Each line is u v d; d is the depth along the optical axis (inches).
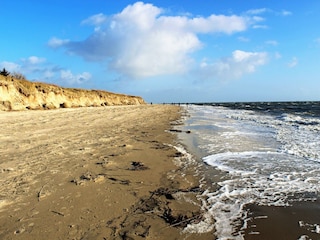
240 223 189.9
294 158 387.5
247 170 325.4
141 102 4362.7
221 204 222.5
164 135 578.6
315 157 392.8
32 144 423.8
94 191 238.2
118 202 217.5
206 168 331.6
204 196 239.5
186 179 285.6
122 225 180.5
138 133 589.3
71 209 201.6
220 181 282.7
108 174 285.7
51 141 452.8
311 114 1587.1
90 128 644.1
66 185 249.1
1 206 204.2
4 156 345.7
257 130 716.0
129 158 358.6
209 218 196.2
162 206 213.3
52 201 214.4
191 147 463.5
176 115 1279.5
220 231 177.8
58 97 1781.5
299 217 200.5
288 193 250.1
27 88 1462.8
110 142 462.6
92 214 194.7
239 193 248.7
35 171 286.0
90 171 291.6
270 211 210.7
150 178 282.8
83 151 383.9
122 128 665.6
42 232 168.4
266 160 375.2
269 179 291.3
